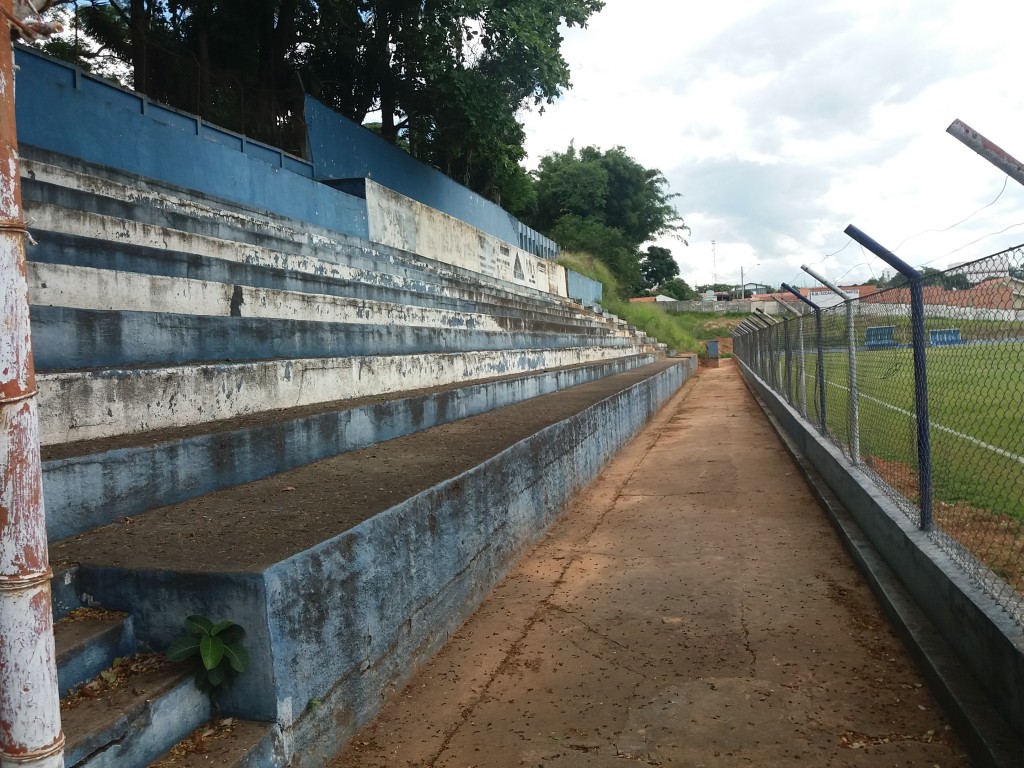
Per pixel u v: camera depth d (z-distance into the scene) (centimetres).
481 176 2977
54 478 332
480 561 504
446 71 1797
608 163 4953
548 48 1811
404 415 674
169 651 260
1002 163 301
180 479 410
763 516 703
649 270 6512
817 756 307
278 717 272
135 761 239
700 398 2052
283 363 587
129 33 1502
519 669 401
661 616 468
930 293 448
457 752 319
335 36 1944
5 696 147
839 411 847
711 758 309
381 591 362
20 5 153
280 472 496
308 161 1461
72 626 274
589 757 313
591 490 862
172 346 514
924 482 460
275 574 277
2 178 144
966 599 349
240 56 1786
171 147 1011
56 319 425
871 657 395
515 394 995
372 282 1090
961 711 312
